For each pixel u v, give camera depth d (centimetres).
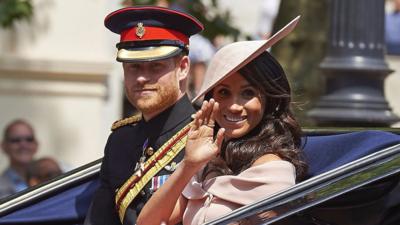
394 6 3150
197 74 2914
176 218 1232
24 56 2877
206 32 2650
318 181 1129
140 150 1305
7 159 2534
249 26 3362
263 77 1212
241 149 1215
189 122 1291
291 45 2198
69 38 2903
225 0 3378
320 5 2189
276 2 3272
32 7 2753
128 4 2644
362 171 1130
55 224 1381
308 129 1325
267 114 1227
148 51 1277
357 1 1878
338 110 1866
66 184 1383
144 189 1280
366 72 1866
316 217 1171
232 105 1216
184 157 1197
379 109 1867
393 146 1157
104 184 1334
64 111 2908
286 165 1198
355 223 1189
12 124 2314
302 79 2175
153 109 1285
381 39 1889
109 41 2942
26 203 1374
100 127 2931
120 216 1301
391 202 1183
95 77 2906
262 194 1183
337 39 1888
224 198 1195
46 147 2903
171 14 1279
